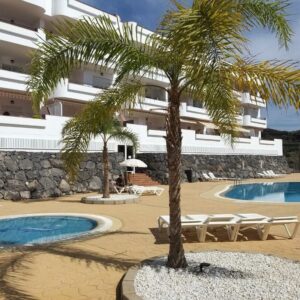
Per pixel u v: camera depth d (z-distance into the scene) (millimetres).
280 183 33781
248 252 8031
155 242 9586
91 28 6406
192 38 5082
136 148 21125
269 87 5812
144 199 20375
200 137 36156
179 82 6715
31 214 15000
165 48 6188
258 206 16703
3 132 21312
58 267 7453
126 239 9914
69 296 6008
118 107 7746
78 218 14297
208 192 24094
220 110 7664
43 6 27906
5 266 7445
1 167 20250
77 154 7961
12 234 11961
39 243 9578
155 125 39188
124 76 6883
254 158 42594
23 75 26000
